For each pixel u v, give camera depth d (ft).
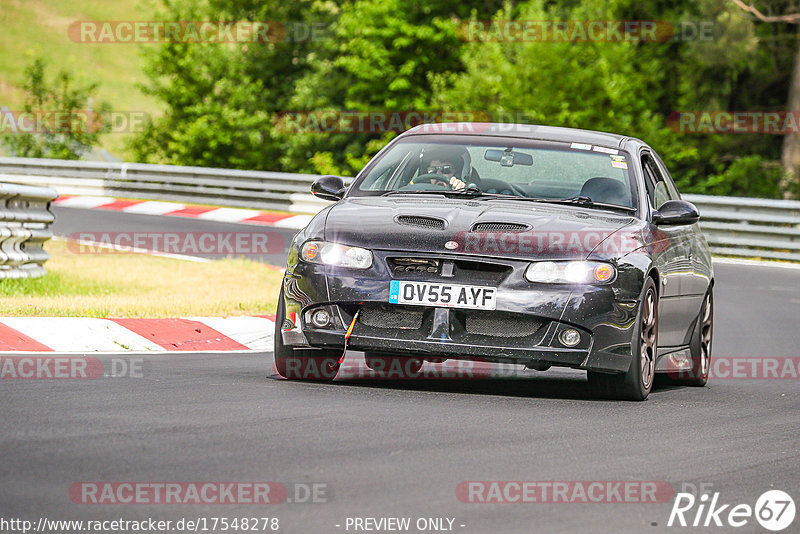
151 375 87.40
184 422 66.85
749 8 379.55
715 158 411.13
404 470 56.90
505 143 98.99
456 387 89.86
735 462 63.57
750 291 190.90
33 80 503.61
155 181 338.13
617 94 377.91
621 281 82.79
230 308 136.26
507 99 380.78
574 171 95.76
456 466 58.39
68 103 498.69
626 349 83.35
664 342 95.76
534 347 81.05
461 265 81.97
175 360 100.22
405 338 81.61
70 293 145.48
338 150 454.40
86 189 343.87
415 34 427.74
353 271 83.15
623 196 93.76
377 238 83.87
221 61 485.97
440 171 96.22
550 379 101.04
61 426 64.03
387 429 67.56
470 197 92.89
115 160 493.36
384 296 81.97
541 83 380.99
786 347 132.77
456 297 81.10
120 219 262.67
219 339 118.42
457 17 447.83
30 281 144.66
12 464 54.44
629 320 83.10
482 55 394.73
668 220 92.63
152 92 492.54
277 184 317.83
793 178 384.47
